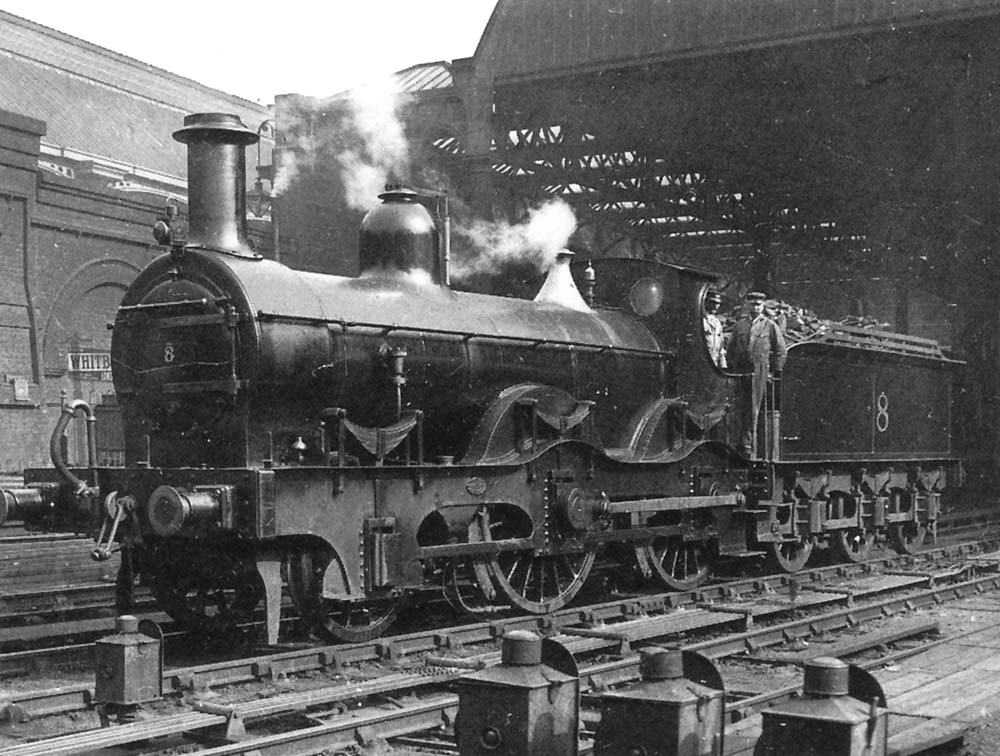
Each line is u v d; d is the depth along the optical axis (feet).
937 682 27.43
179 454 30.17
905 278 109.70
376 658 29.07
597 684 26.08
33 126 88.48
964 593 43.70
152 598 39.68
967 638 33.88
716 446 42.50
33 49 119.55
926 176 89.04
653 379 41.39
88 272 95.20
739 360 44.88
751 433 44.39
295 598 29.58
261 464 29.17
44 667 28.76
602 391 39.17
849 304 129.49
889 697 25.77
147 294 30.58
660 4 80.33
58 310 92.38
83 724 23.29
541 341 36.60
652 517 41.65
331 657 27.99
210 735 21.71
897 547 57.52
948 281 100.07
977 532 73.56
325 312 30.45
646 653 16.94
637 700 16.39
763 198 102.12
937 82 78.69
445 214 36.81
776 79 81.82
